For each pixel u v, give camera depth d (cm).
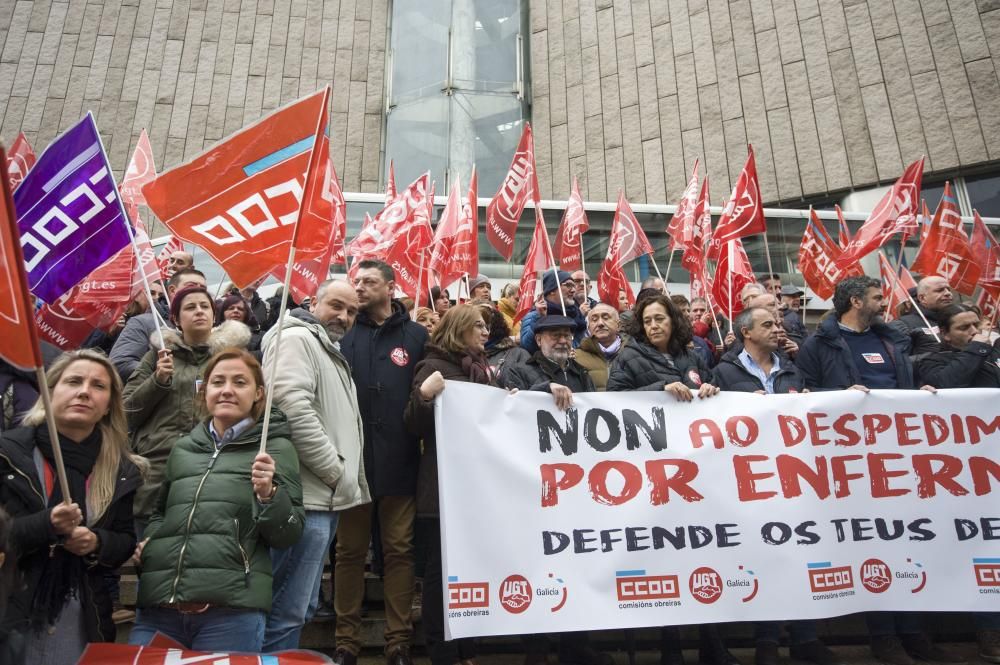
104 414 305
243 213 350
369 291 428
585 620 363
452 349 411
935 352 505
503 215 720
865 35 1752
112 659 267
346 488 352
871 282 488
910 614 425
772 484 405
